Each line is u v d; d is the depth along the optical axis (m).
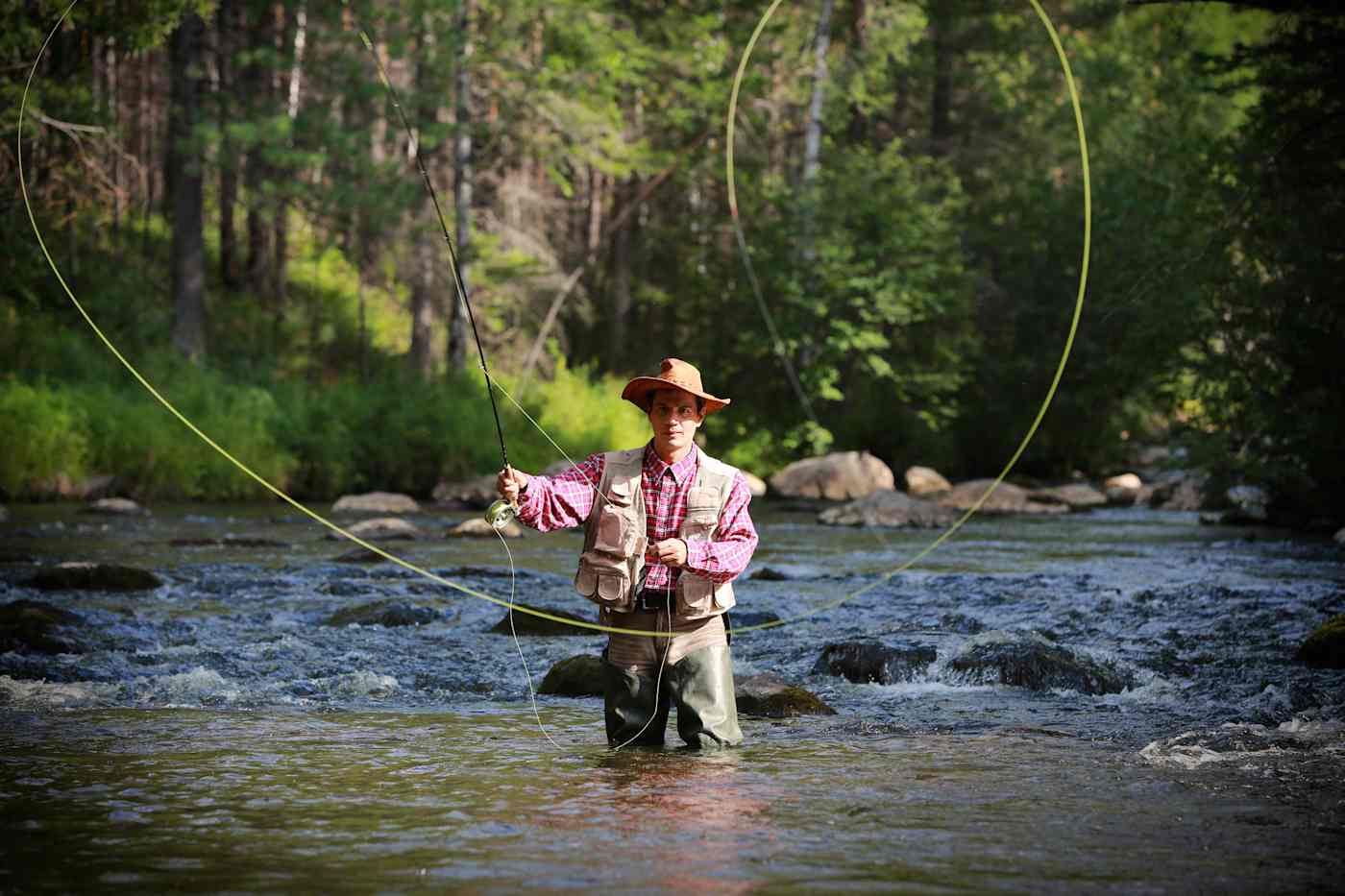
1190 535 17.55
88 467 20.81
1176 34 28.44
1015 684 6.42
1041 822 3.72
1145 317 20.56
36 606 7.59
